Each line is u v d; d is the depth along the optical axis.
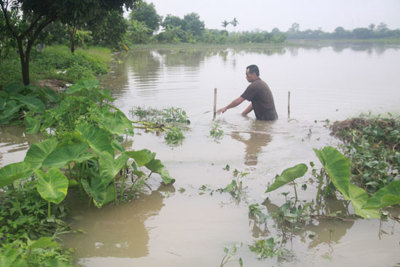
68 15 9.95
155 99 11.19
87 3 9.59
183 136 7.49
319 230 4.11
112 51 35.97
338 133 7.57
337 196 4.96
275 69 21.05
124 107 10.01
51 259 3.09
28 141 6.99
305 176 5.56
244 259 3.57
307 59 30.72
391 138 6.92
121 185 5.02
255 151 6.64
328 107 10.30
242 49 55.12
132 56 32.88
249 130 8.01
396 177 5.12
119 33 29.02
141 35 56.19
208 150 6.68
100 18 11.02
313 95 12.14
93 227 4.15
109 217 4.37
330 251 3.71
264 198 4.86
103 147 4.57
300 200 4.82
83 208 4.57
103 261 3.54
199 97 11.59
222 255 3.64
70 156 4.38
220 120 8.84
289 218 4.18
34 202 4.38
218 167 5.89
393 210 4.59
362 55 37.53
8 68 13.44
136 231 4.08
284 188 5.16
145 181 5.34
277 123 8.58
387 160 6.07
